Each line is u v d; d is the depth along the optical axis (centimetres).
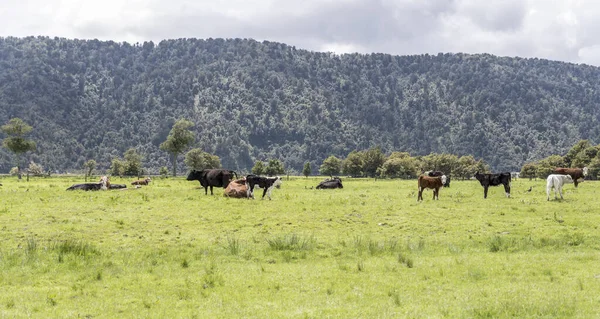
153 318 1045
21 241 1836
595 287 1238
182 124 13338
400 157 18375
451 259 1603
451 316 1036
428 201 3061
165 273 1430
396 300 1149
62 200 2950
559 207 2695
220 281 1333
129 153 18250
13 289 1260
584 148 14025
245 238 1950
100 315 1070
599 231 2030
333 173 18250
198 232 2055
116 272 1432
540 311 1043
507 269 1453
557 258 1598
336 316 1045
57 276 1386
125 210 2561
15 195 3300
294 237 1842
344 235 2025
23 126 10394
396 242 1856
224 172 3509
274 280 1353
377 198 3312
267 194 3388
